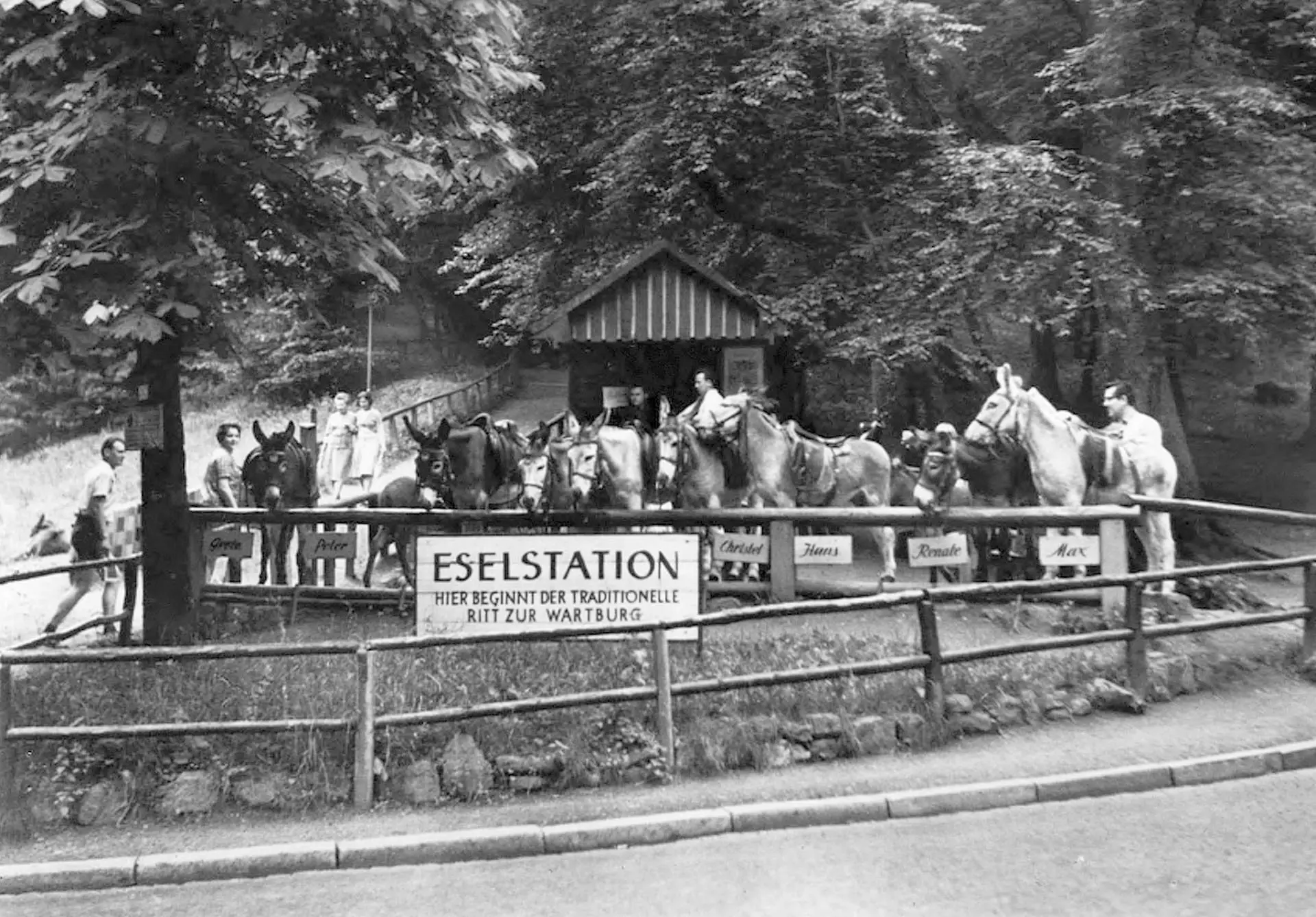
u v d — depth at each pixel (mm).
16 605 15906
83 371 11359
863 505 14219
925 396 25891
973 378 25391
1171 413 22469
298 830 7730
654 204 23469
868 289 21797
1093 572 12430
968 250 20672
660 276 19625
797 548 12531
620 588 10047
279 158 10102
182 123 9055
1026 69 23594
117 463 13180
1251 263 21125
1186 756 8961
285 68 10070
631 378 20328
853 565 16703
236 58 10172
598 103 24344
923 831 7820
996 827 7867
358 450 24578
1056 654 10734
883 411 25453
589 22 23656
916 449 14992
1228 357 29719
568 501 11750
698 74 22156
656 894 6875
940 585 13992
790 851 7492
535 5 22969
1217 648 11547
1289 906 6488
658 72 22844
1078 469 12781
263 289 10664
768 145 22906
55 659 7867
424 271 40188
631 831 7676
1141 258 21125
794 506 13688
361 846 7418
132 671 9281
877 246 21938
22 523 24750
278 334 40688
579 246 25297
